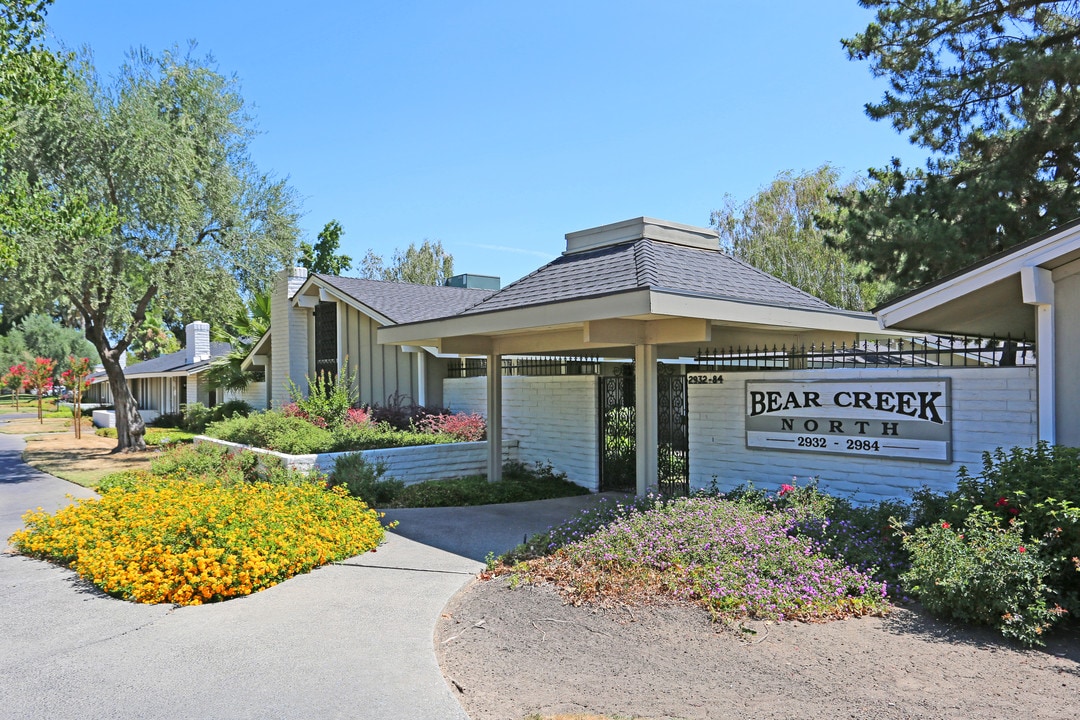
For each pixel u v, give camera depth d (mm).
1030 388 6586
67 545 6938
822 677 3979
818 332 9859
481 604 5422
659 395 10617
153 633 4852
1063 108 12250
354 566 6613
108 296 17594
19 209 12266
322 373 17656
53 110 14898
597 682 3994
